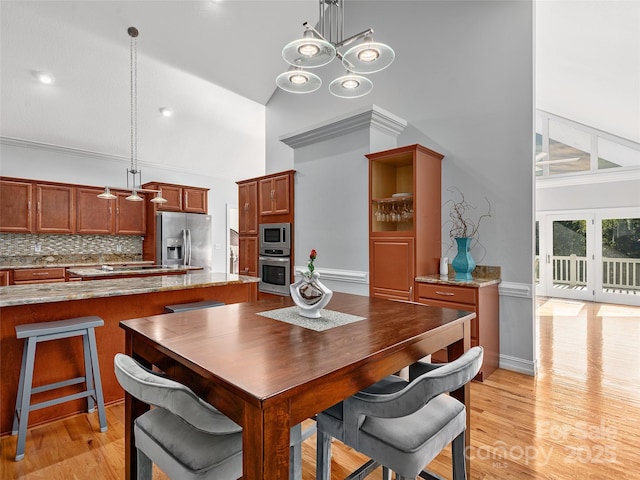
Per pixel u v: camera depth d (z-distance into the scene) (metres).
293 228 4.41
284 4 4.37
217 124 5.92
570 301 6.37
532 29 3.02
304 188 4.21
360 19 4.27
